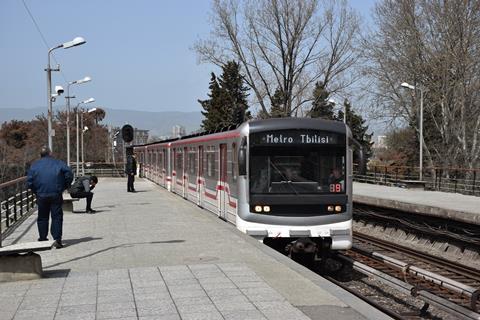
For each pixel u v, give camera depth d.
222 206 15.73
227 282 8.09
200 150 19.95
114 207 19.50
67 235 13.01
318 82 47.09
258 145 12.37
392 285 10.78
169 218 16.09
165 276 8.51
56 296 7.41
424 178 34.69
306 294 7.42
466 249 16.67
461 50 35.84
